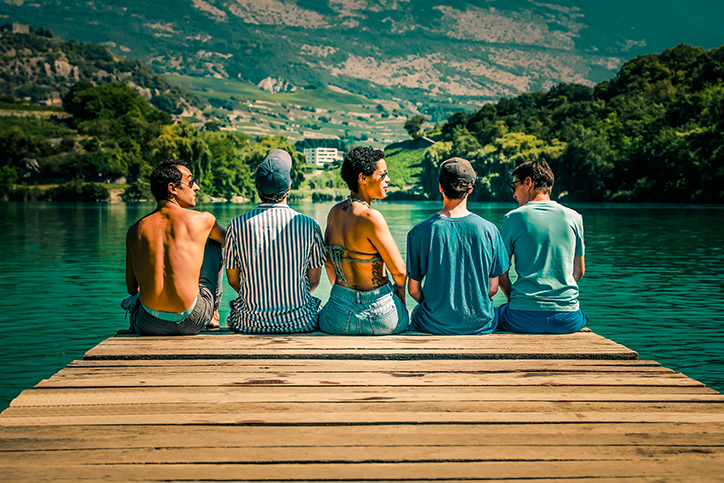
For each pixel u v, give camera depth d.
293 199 145.88
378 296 4.29
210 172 133.88
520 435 2.71
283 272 4.29
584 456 2.51
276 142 165.12
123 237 27.62
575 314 4.43
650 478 2.33
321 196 145.00
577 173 96.94
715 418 2.91
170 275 4.18
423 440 2.66
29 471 2.36
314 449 2.56
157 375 3.51
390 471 2.38
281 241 4.25
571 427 2.80
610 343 4.14
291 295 4.34
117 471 2.36
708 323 8.66
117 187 131.12
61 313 9.61
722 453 2.54
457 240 4.24
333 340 4.17
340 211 4.26
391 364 3.74
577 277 4.64
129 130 174.38
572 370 3.64
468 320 4.30
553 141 119.19
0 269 15.62
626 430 2.77
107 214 57.56
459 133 179.38
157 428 2.78
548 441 2.65
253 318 4.38
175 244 4.19
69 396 3.17
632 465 2.43
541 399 3.15
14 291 11.94
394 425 2.83
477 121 193.75
